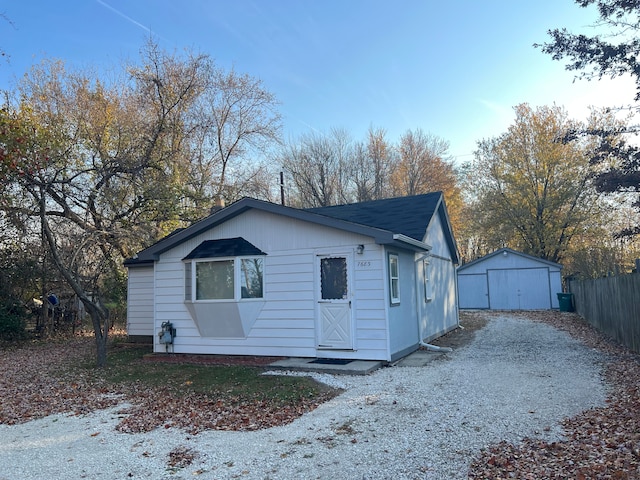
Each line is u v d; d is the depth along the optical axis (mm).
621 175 11516
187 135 22047
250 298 11172
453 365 9711
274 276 11070
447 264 17625
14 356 14086
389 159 37406
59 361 12641
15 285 17781
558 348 11750
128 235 16453
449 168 37656
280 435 5590
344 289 10500
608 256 25234
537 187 31797
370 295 10180
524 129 31797
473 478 4105
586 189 29875
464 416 5945
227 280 11312
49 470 4824
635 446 4602
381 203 15273
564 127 30125
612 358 9938
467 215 36594
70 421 6812
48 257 15844
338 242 10539
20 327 17438
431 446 4922
